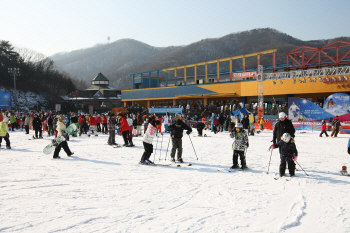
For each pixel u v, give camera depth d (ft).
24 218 14.73
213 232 13.19
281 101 136.77
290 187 22.02
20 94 224.74
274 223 14.43
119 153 40.45
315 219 15.19
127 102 221.25
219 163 32.86
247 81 141.08
